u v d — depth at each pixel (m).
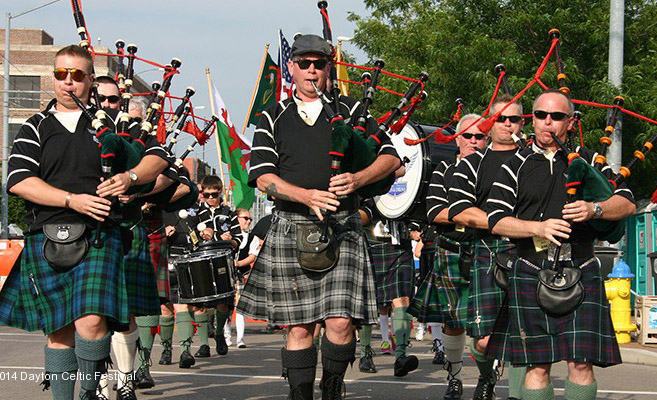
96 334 5.13
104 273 5.14
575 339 5.02
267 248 5.48
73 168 5.27
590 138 16.38
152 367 9.55
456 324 7.23
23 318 5.33
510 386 6.36
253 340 13.73
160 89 5.86
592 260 5.16
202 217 11.01
